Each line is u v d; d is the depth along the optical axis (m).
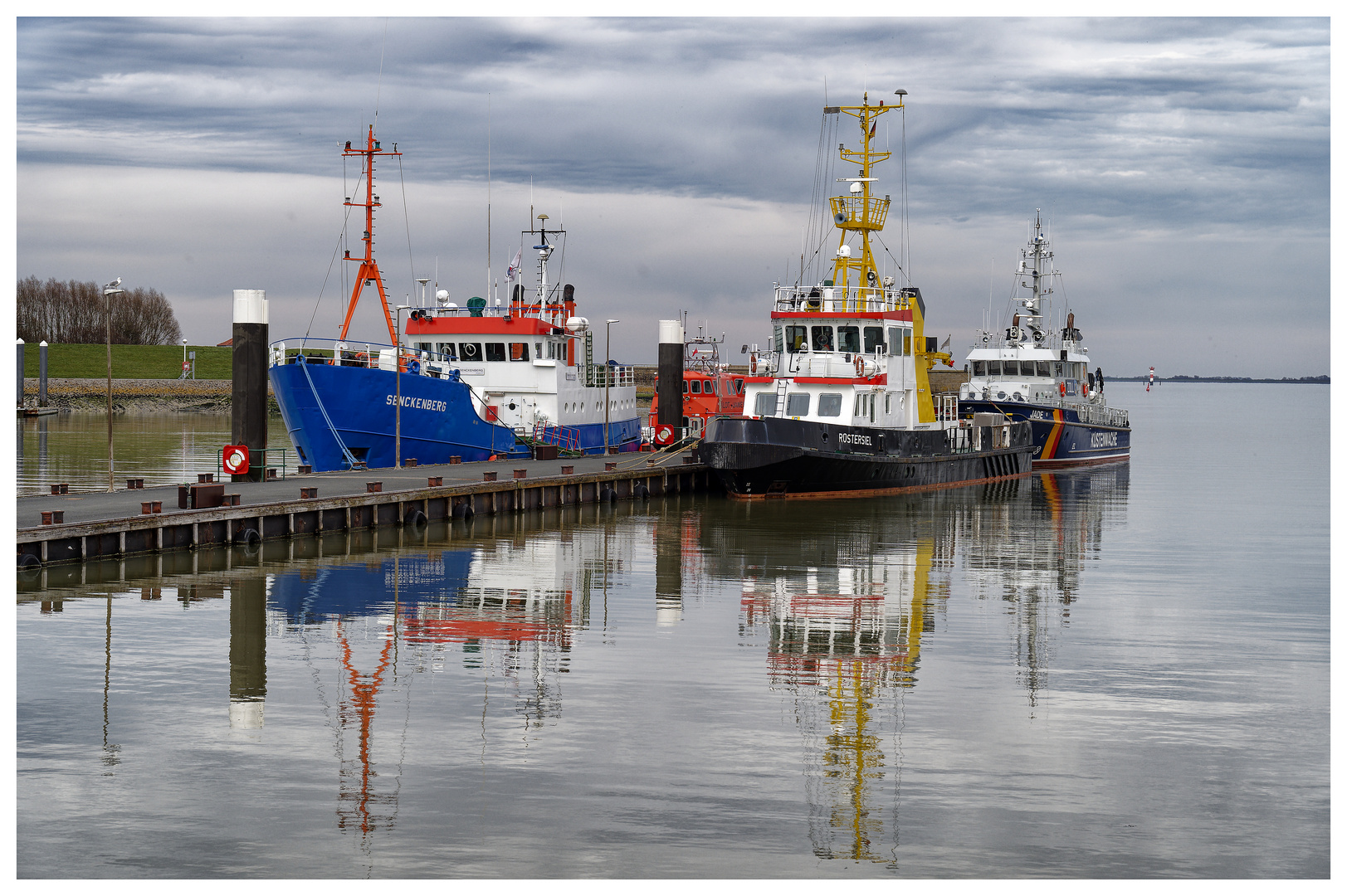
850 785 14.76
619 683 19.14
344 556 30.73
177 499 33.03
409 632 22.53
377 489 35.59
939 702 18.27
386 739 16.22
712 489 49.44
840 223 47.84
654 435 60.53
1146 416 158.00
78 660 20.08
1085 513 44.25
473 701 18.02
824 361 45.28
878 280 48.19
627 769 15.17
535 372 51.38
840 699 18.36
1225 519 43.06
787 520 39.59
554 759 15.51
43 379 113.31
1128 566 31.84
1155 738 16.61
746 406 46.00
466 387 47.59
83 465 58.09
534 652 21.16
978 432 54.97
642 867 12.55
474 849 12.94
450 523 37.00
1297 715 17.75
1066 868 12.70
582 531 36.69
